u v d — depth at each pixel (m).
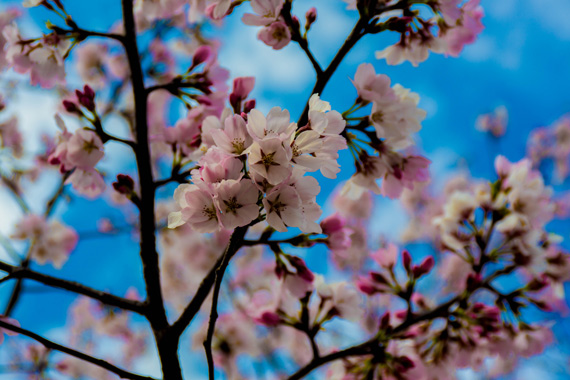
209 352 1.02
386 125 1.22
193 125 1.32
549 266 1.57
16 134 2.49
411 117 1.25
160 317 1.18
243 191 0.98
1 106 2.23
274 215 0.98
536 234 1.44
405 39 1.29
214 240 2.96
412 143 1.25
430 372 1.41
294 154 0.99
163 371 1.14
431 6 1.22
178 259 3.17
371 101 1.21
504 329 1.49
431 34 1.28
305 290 1.24
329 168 1.01
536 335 1.47
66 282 1.16
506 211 1.48
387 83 1.23
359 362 1.39
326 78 1.19
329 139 1.01
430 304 1.57
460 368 1.45
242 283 3.01
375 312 2.95
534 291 1.49
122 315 3.30
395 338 1.30
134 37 1.29
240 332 2.11
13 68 1.28
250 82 1.20
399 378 1.29
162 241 3.05
